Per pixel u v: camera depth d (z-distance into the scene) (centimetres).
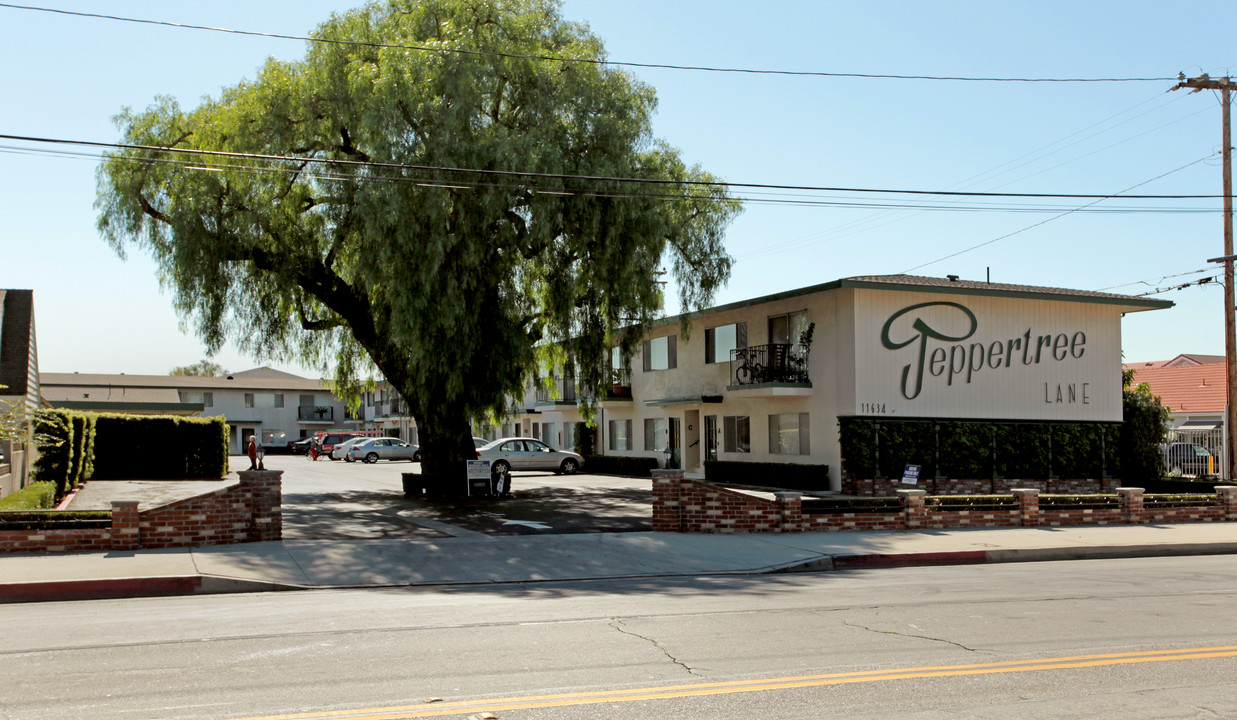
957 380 2788
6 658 750
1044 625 901
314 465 4834
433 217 2061
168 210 2256
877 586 1197
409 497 2478
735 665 726
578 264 2367
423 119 2120
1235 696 642
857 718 584
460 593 1155
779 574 1351
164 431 3541
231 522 1491
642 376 3809
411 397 2517
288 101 2227
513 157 2108
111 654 765
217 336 2381
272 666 721
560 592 1155
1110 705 618
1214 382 4466
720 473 3178
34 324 2569
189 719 575
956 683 672
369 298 2320
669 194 2441
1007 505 1894
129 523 1413
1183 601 1056
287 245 2325
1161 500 2014
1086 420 3000
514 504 2266
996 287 2886
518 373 2320
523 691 645
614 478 3509
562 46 2386
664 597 1098
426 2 2264
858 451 2592
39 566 1240
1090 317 3052
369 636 843
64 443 2445
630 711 596
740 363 3112
